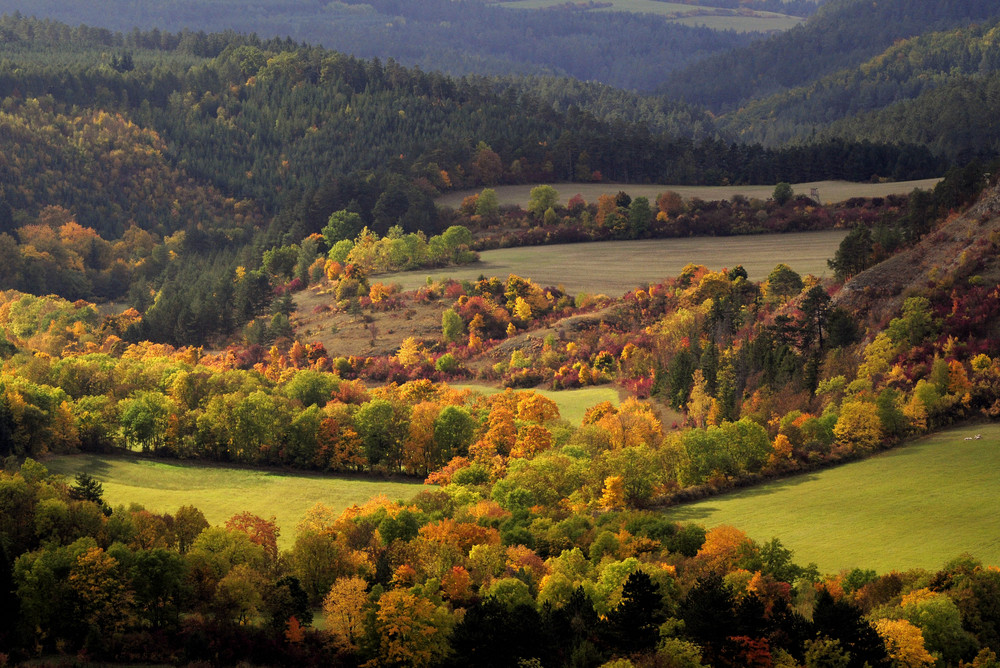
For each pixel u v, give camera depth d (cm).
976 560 11738
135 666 10606
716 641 9944
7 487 13175
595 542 12650
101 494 14975
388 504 15112
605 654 10031
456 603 11550
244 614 11344
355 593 11062
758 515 14438
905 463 15975
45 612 11062
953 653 10144
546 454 17150
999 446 16100
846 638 9850
